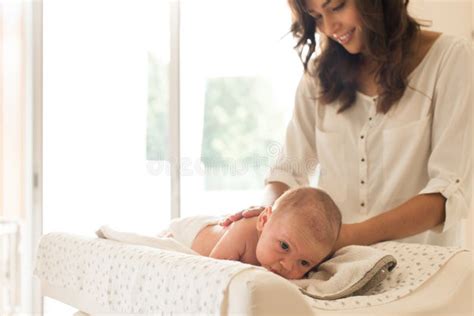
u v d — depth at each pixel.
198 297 0.63
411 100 1.20
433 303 0.80
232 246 0.98
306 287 0.87
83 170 2.56
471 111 1.12
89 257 0.87
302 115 1.39
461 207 1.06
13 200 2.55
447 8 1.99
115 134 2.57
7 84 2.57
